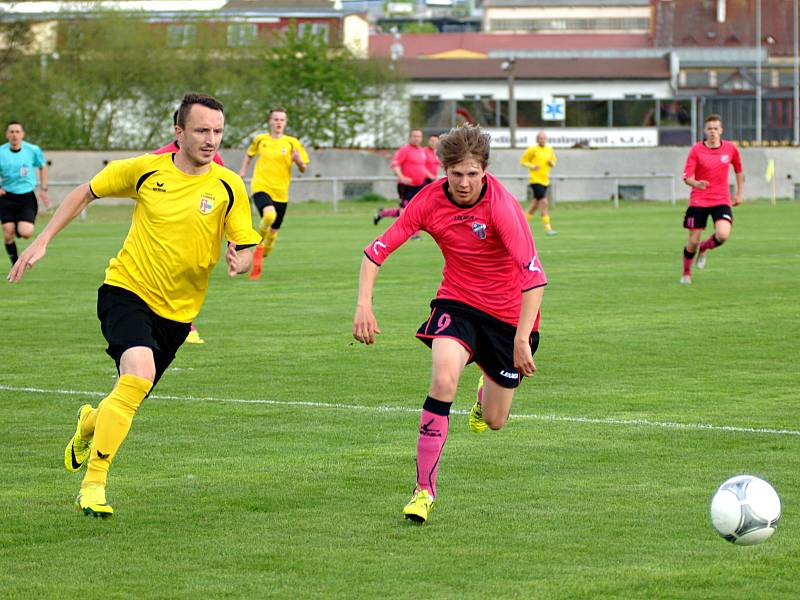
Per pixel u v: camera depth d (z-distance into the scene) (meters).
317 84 107.06
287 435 15.68
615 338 23.61
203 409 17.31
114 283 12.84
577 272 36.38
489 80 138.38
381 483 13.28
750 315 26.84
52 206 77.94
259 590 9.85
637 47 177.88
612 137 136.25
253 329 25.38
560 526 11.62
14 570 10.41
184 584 10.02
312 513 12.14
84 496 12.00
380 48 179.88
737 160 33.25
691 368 20.41
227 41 107.06
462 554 10.78
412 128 119.56
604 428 15.90
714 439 15.23
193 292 13.00
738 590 9.80
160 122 99.31
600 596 9.66
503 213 12.05
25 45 97.00
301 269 38.50
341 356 21.89
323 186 85.56
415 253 45.00
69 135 95.19
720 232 33.03
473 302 12.52
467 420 16.56
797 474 13.48
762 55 162.12
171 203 12.68
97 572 10.34
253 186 36.53
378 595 9.71
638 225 60.53
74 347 23.20
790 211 72.38
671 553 10.77
